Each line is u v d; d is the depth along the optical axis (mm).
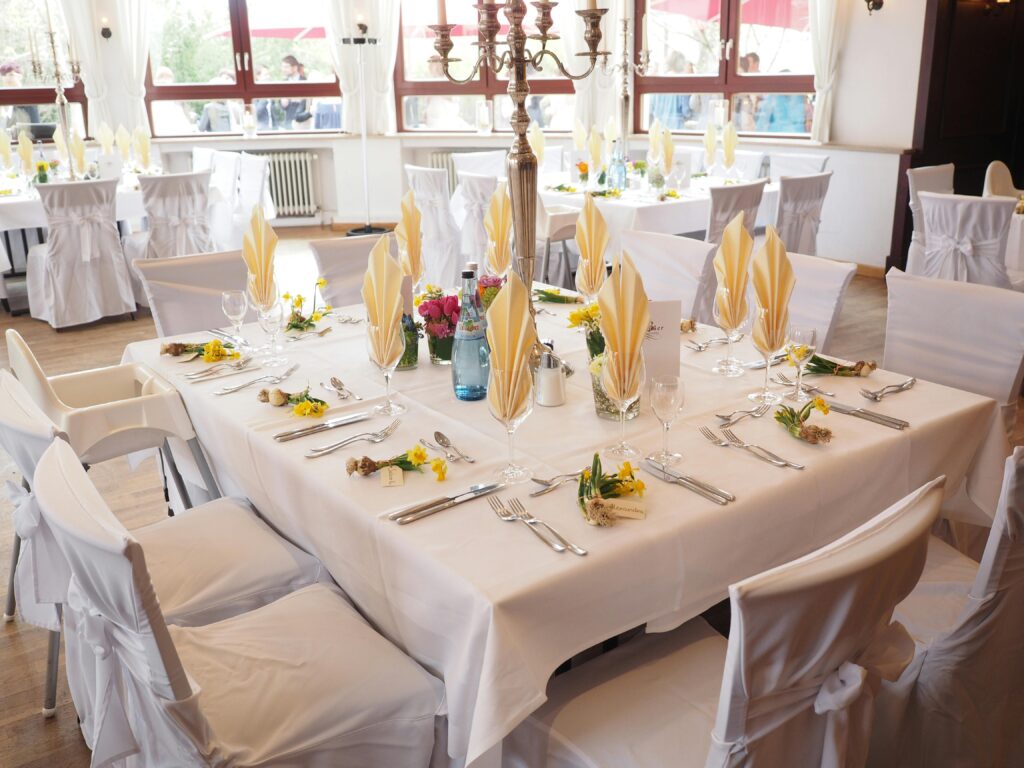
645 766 1451
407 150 9047
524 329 1701
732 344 2596
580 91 8352
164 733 1572
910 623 1842
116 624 1549
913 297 2711
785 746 1393
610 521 1610
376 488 1799
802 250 5559
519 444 1971
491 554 1548
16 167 6984
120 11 8023
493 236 3064
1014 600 1665
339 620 1812
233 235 6664
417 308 2844
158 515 3340
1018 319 2465
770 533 1756
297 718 1572
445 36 2295
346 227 9133
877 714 1832
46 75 8070
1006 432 2193
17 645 2590
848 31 6895
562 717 1561
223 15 8625
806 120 7359
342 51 8656
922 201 4797
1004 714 1804
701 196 5516
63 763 2141
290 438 2037
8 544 3121
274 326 2646
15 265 7160
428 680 1663
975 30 6707
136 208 6105
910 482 2010
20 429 1810
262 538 2143
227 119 8953
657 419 2080
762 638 1237
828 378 2312
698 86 7906
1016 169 7465
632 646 1748
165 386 2404
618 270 1781
